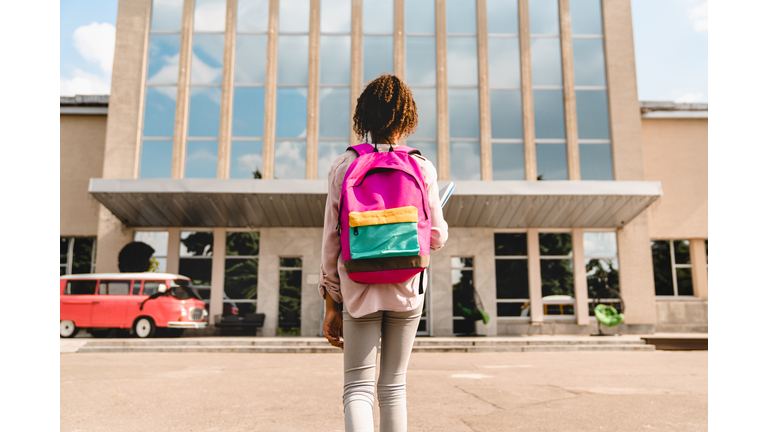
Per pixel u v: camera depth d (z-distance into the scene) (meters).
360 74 17.62
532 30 18.00
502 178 17.25
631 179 17.11
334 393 5.12
